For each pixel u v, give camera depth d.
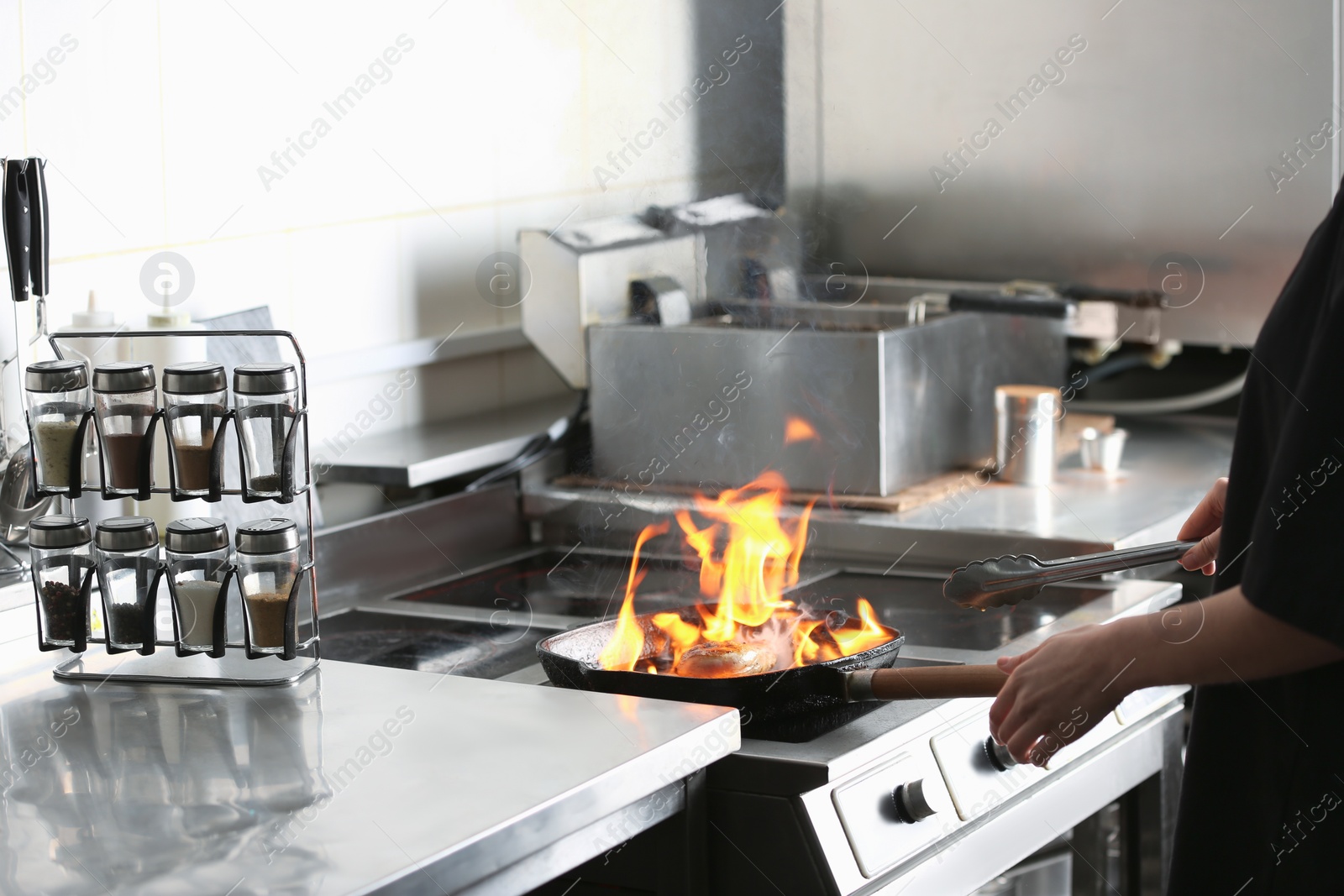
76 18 1.74
